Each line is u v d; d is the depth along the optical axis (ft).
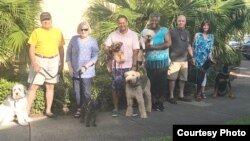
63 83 28.81
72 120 26.27
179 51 31.19
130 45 26.94
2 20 28.50
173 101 31.27
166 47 28.37
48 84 26.43
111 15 34.17
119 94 28.40
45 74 25.95
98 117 27.09
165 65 28.73
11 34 28.84
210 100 32.76
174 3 35.50
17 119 25.53
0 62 30.22
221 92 34.12
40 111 27.53
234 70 44.60
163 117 27.22
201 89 32.96
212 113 28.53
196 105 30.89
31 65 26.04
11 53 29.76
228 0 38.70
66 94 28.14
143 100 27.04
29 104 26.00
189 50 32.17
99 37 33.32
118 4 35.47
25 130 24.08
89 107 25.12
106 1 35.94
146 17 34.45
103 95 28.78
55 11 35.37
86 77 25.90
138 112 28.30
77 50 25.89
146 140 21.80
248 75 47.37
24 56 30.99
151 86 28.84
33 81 25.93
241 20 39.68
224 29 38.27
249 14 39.29
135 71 26.73
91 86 27.68
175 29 31.22
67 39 35.86
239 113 28.58
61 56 26.86
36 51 25.84
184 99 32.17
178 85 33.37
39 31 25.68
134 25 33.55
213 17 36.27
